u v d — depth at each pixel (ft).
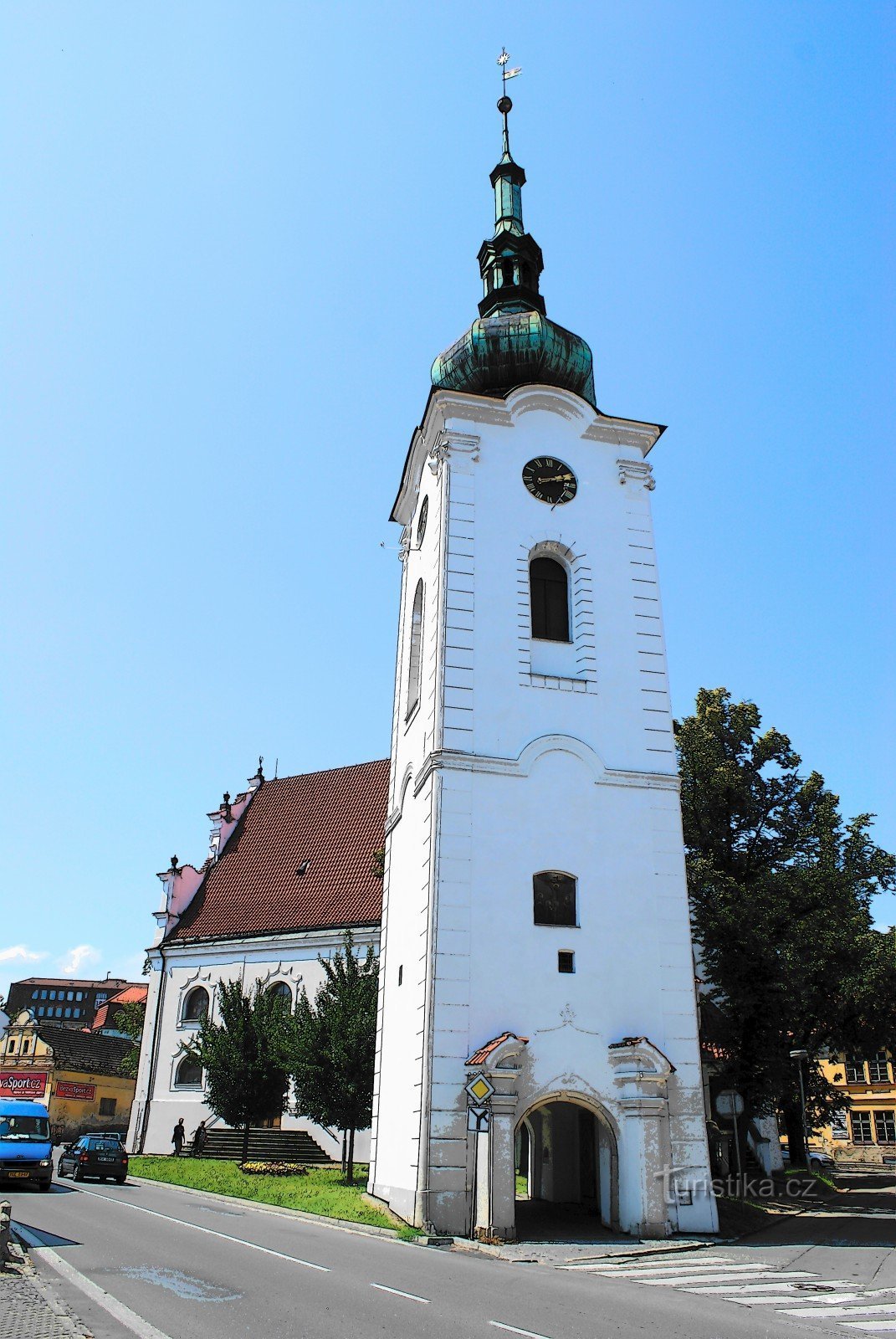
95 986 466.29
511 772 87.10
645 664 95.96
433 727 88.79
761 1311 45.21
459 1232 71.51
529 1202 96.22
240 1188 99.60
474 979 79.30
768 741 137.49
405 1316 40.37
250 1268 52.21
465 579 94.12
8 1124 101.09
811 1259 65.16
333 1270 52.42
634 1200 75.05
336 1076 111.75
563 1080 78.18
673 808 90.38
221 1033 132.98
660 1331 39.24
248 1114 126.93
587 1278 55.62
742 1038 116.16
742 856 130.31
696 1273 58.39
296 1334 36.37
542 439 102.78
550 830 86.22
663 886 87.30
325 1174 115.44
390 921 101.76
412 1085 80.07
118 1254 55.88
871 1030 147.02
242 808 187.52
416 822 92.84
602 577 98.48
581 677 94.02
